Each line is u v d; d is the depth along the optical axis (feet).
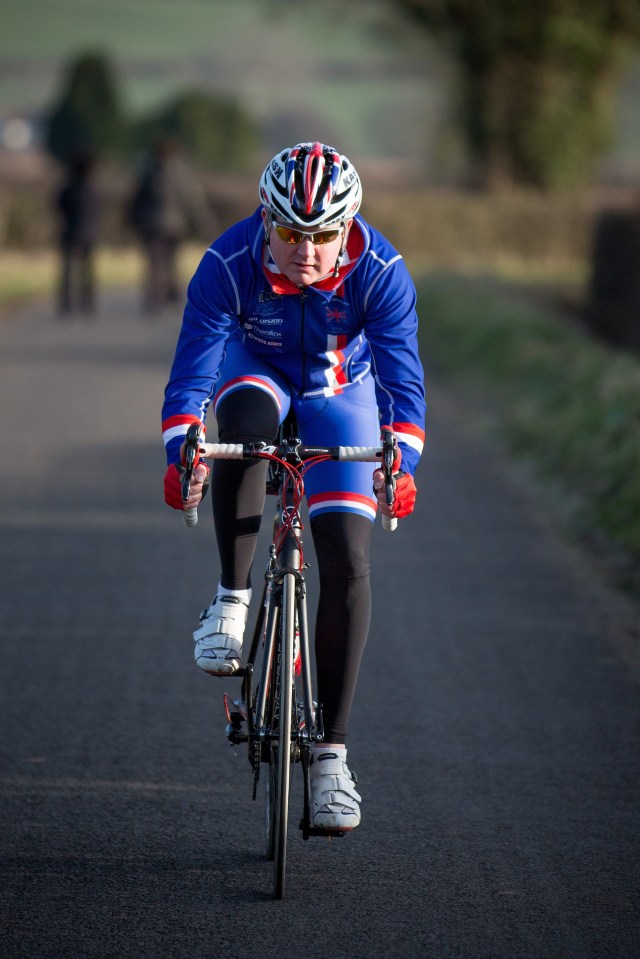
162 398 134.31
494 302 188.75
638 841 44.91
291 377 45.27
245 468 43.50
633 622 68.44
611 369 116.98
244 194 351.67
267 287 42.86
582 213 342.64
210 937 38.11
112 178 374.43
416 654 63.36
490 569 77.87
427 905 40.27
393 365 43.68
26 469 101.81
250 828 45.73
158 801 47.60
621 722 55.57
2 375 146.92
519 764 51.13
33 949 37.27
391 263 42.91
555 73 368.68
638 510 81.97
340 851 43.93
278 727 41.29
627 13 355.77
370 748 52.37
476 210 340.80
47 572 76.02
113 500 93.20
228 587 44.55
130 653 63.16
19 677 59.72
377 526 87.15
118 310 219.41
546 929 38.91
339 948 37.60
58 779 49.29
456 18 360.89
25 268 276.00
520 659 62.85
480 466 106.22
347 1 368.48
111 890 40.96
